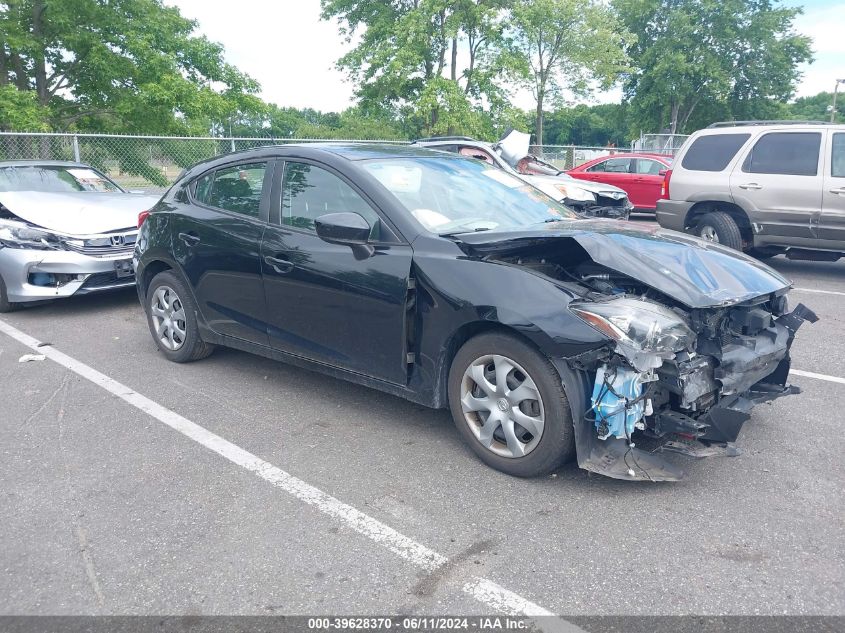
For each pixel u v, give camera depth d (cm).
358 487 337
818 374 502
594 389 309
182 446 387
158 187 1375
